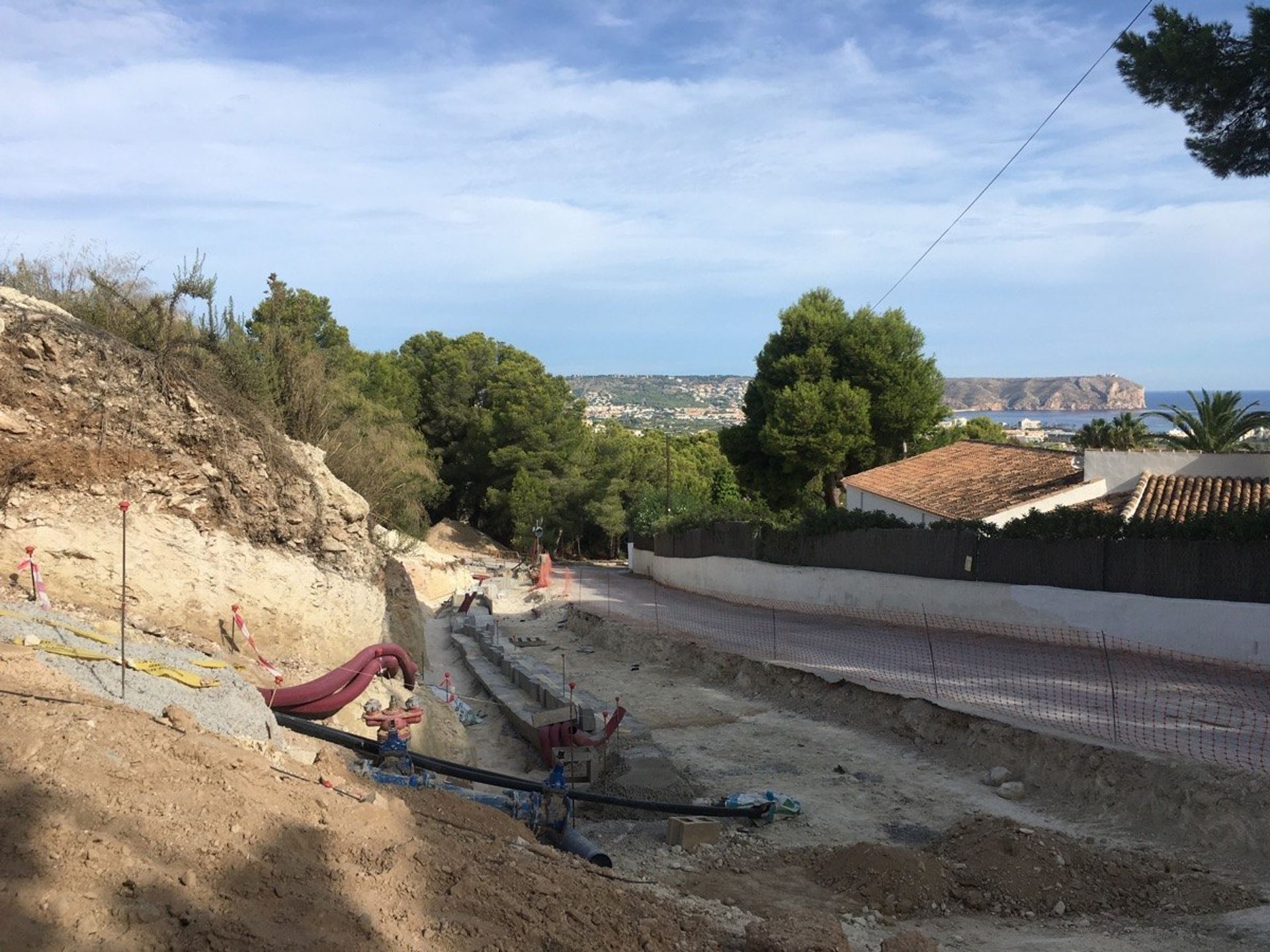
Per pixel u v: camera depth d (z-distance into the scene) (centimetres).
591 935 617
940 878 980
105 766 593
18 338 1123
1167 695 1485
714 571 3756
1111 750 1263
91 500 1162
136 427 1207
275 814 616
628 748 1475
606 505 6662
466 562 5897
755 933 675
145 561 1178
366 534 1566
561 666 2533
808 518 3125
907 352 4753
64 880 471
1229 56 1842
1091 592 2020
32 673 719
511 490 6862
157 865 511
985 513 2784
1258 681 1540
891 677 1802
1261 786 1084
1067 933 880
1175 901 945
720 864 1091
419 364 7294
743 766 1516
